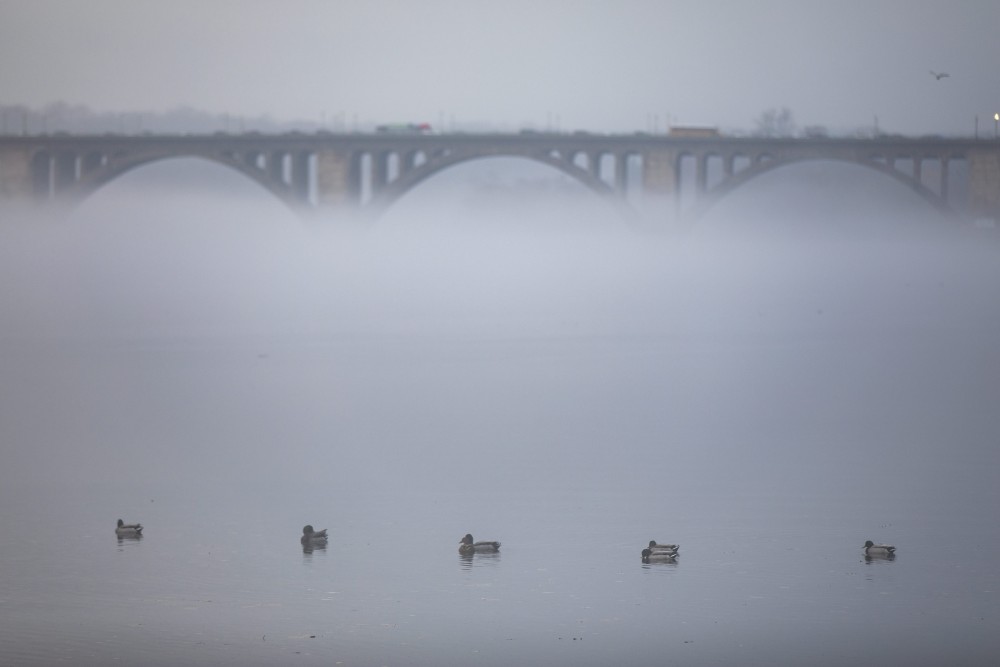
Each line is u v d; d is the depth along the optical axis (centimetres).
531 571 17800
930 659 14862
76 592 17012
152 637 15525
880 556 18250
